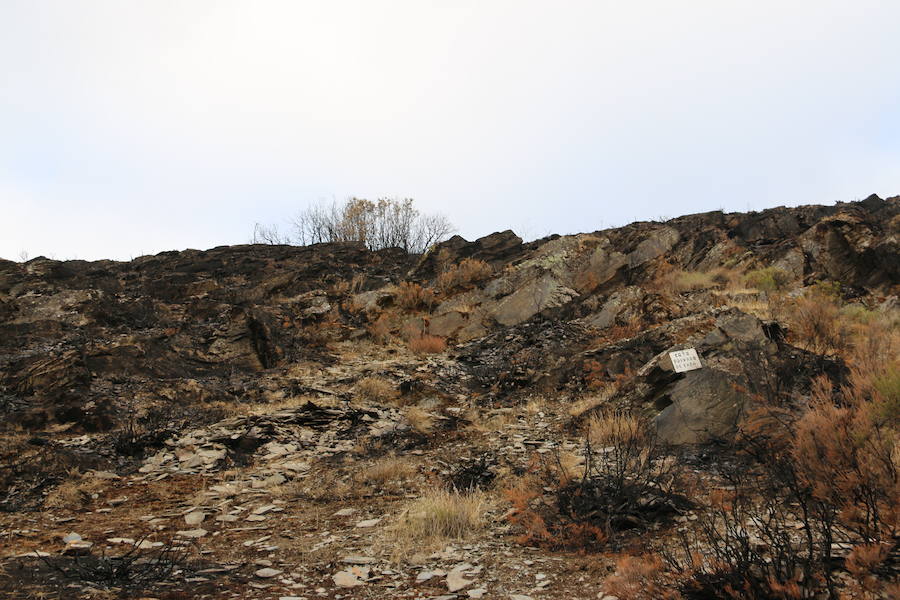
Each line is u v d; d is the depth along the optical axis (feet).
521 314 53.93
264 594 14.08
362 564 16.26
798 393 26.40
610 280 57.47
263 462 29.14
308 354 48.29
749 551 12.06
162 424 33.32
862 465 14.85
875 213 59.06
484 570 15.38
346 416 35.01
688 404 27.76
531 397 37.76
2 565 14.99
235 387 40.24
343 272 68.39
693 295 52.95
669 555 13.28
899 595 10.10
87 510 22.67
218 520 21.29
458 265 65.87
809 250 56.34
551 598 13.29
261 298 58.75
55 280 56.70
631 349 38.75
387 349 51.70
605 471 21.95
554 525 18.21
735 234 64.54
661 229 64.18
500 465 26.37
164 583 14.52
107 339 42.86
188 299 56.54
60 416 32.37
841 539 13.12
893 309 44.73
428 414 35.63
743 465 22.29
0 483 24.59
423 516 19.44
